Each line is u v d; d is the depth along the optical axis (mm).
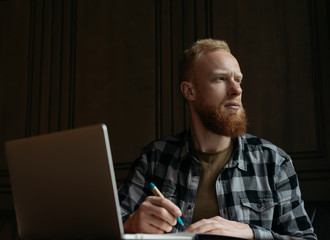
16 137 2896
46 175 932
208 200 1486
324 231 1704
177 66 2604
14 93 2982
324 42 2291
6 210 2533
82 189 871
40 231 965
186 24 2633
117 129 2648
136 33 2758
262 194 1468
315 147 2195
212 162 1546
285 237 1259
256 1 2482
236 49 2457
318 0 2352
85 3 2953
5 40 3098
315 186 2135
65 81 2871
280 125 2279
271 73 2354
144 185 1611
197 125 1578
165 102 2586
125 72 2725
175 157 1621
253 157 1544
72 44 2916
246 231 1224
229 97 1509
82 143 866
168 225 1083
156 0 2752
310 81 2277
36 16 3068
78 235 887
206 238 1036
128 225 1165
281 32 2387
